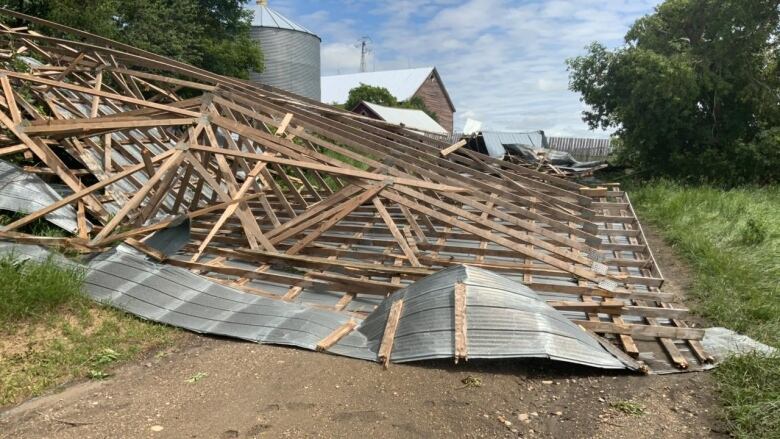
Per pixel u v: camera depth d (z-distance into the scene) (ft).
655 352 13.84
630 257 21.24
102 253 16.71
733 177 51.06
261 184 29.37
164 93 30.66
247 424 10.12
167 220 19.53
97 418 10.23
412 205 18.47
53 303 14.02
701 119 53.62
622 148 59.93
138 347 13.30
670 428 10.61
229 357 12.86
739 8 48.29
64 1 38.75
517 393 11.73
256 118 22.77
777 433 9.93
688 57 50.49
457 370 12.39
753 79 50.75
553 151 67.46
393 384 11.71
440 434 10.09
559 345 12.31
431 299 13.48
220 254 18.92
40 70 26.27
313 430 10.00
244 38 64.39
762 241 23.43
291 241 21.67
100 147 24.58
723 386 11.97
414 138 28.99
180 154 19.74
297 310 14.93
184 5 51.57
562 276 17.38
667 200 36.24
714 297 17.87
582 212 23.94
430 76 152.15
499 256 19.42
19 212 18.34
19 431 9.77
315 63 99.96
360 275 17.75
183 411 10.55
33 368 11.81
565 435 10.30
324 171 18.85
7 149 18.93
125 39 43.06
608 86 56.13
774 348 13.42
